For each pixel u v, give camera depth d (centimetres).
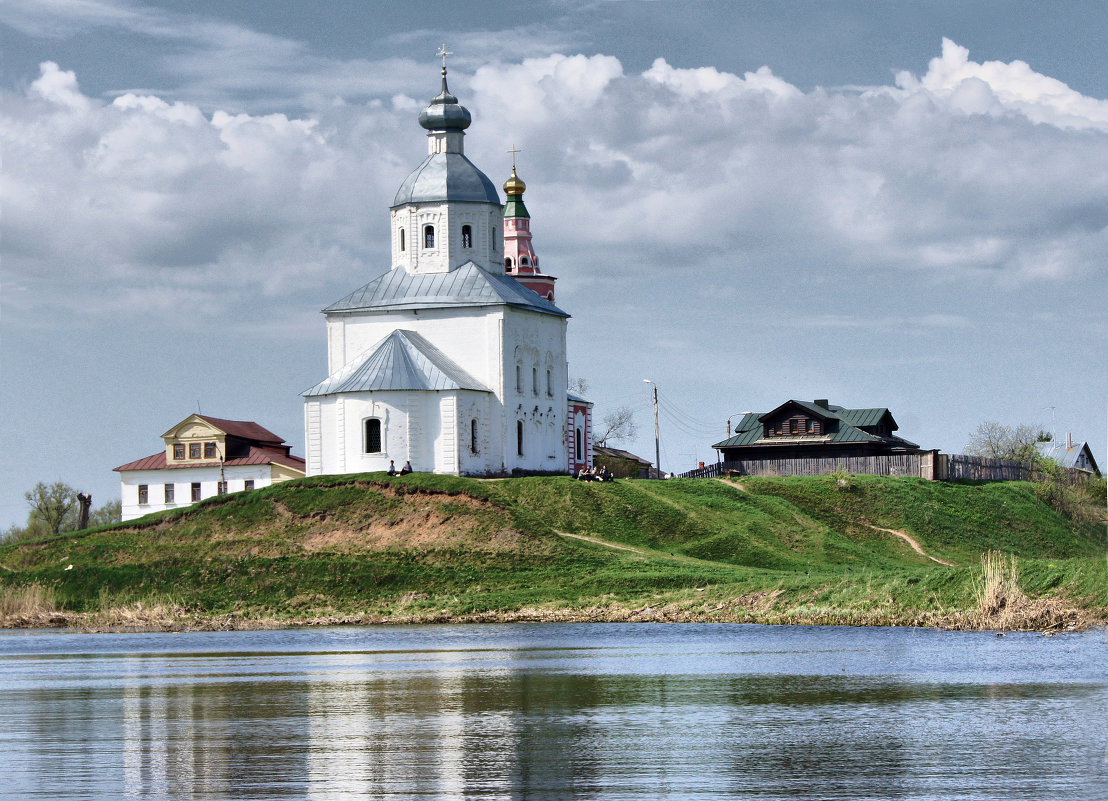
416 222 16512
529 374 16412
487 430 15650
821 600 9631
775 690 6188
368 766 4731
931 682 6316
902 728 5222
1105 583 8669
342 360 16425
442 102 16812
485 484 13862
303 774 4625
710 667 7025
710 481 16100
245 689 6688
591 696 6153
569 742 5081
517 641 8712
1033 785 4309
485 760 4794
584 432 18900
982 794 4209
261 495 13838
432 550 12544
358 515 13325
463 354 15900
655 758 4778
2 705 6291
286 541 13000
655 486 15388
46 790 4459
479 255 16638
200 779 4584
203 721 5722
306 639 9475
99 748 5153
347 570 12219
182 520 13675
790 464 18675
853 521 15825
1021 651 7388
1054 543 16862
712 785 4378
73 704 6291
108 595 12219
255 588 12094
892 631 8550
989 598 8744
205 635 10100
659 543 13675
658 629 9219
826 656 7369
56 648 9188
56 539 13575
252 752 5012
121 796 4366
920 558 15100
